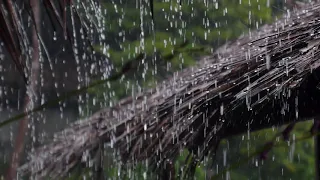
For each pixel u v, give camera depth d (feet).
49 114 34.35
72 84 33.47
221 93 10.90
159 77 15.70
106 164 12.30
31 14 5.24
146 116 11.94
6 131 35.35
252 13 31.45
